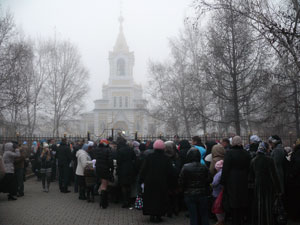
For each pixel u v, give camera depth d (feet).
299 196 23.47
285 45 29.17
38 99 101.81
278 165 23.73
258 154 20.31
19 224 22.54
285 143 54.90
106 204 28.55
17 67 71.20
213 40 55.26
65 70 110.83
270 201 19.42
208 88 57.62
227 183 20.12
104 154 28.71
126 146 29.12
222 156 22.93
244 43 47.65
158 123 98.84
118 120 245.45
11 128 87.45
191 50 84.79
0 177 23.93
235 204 19.51
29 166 64.64
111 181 29.60
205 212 18.85
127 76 269.85
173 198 25.96
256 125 59.47
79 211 27.12
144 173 23.59
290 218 24.63
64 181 37.60
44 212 26.61
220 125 69.21
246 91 57.00
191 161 19.60
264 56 48.39
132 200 30.99
